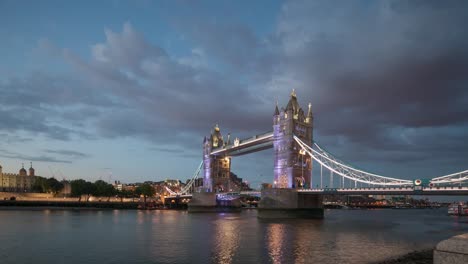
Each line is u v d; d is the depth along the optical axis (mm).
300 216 125062
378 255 49031
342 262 44250
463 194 83812
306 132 138125
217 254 49812
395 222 117062
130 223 100812
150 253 50625
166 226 92438
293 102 138500
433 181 88000
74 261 45375
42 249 53750
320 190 116812
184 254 49812
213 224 99750
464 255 8570
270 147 166375
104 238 66375
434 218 151250
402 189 94125
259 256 48250
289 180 131000
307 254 49719
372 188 103000
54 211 163875
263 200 128250
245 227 90438
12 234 71188
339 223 106625
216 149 197875
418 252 48719
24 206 188250
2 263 44188
